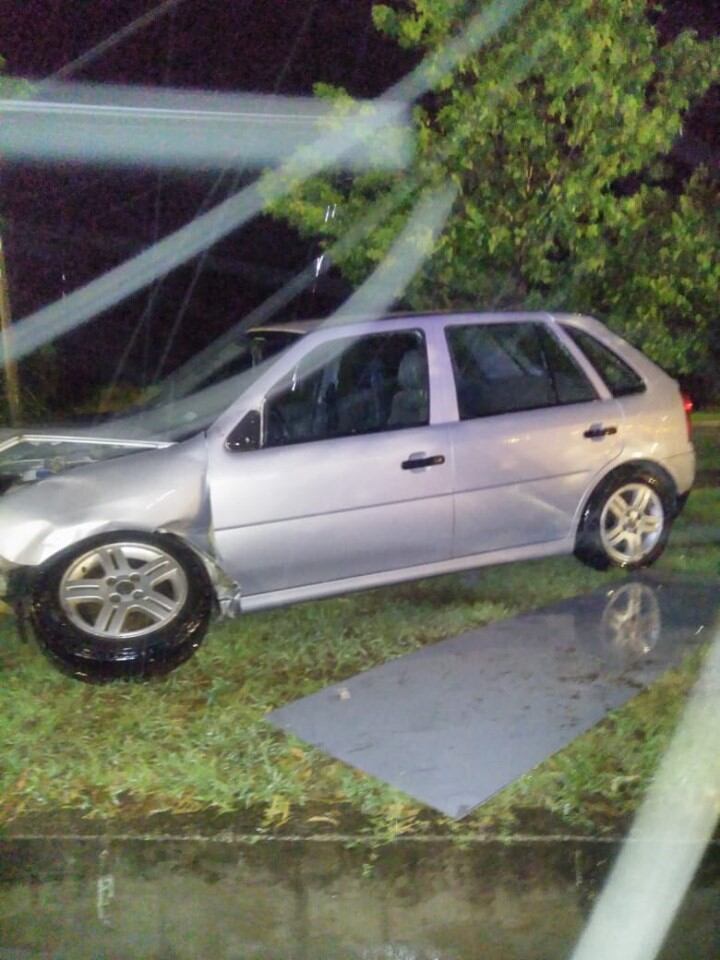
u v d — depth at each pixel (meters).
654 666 5.59
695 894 3.92
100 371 16.78
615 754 4.68
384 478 5.89
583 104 7.78
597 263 8.05
